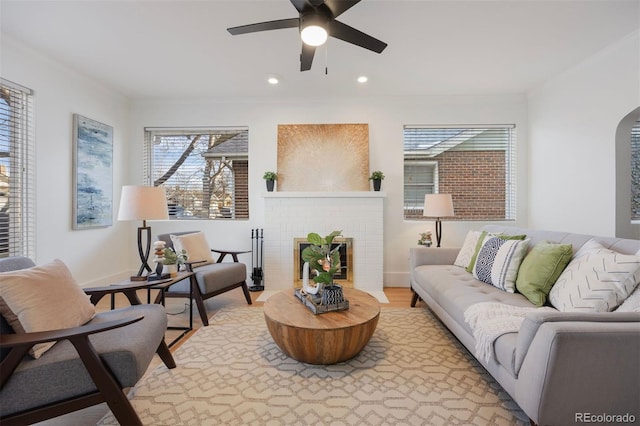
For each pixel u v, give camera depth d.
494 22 2.23
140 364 1.29
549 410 1.10
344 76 3.16
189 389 1.60
